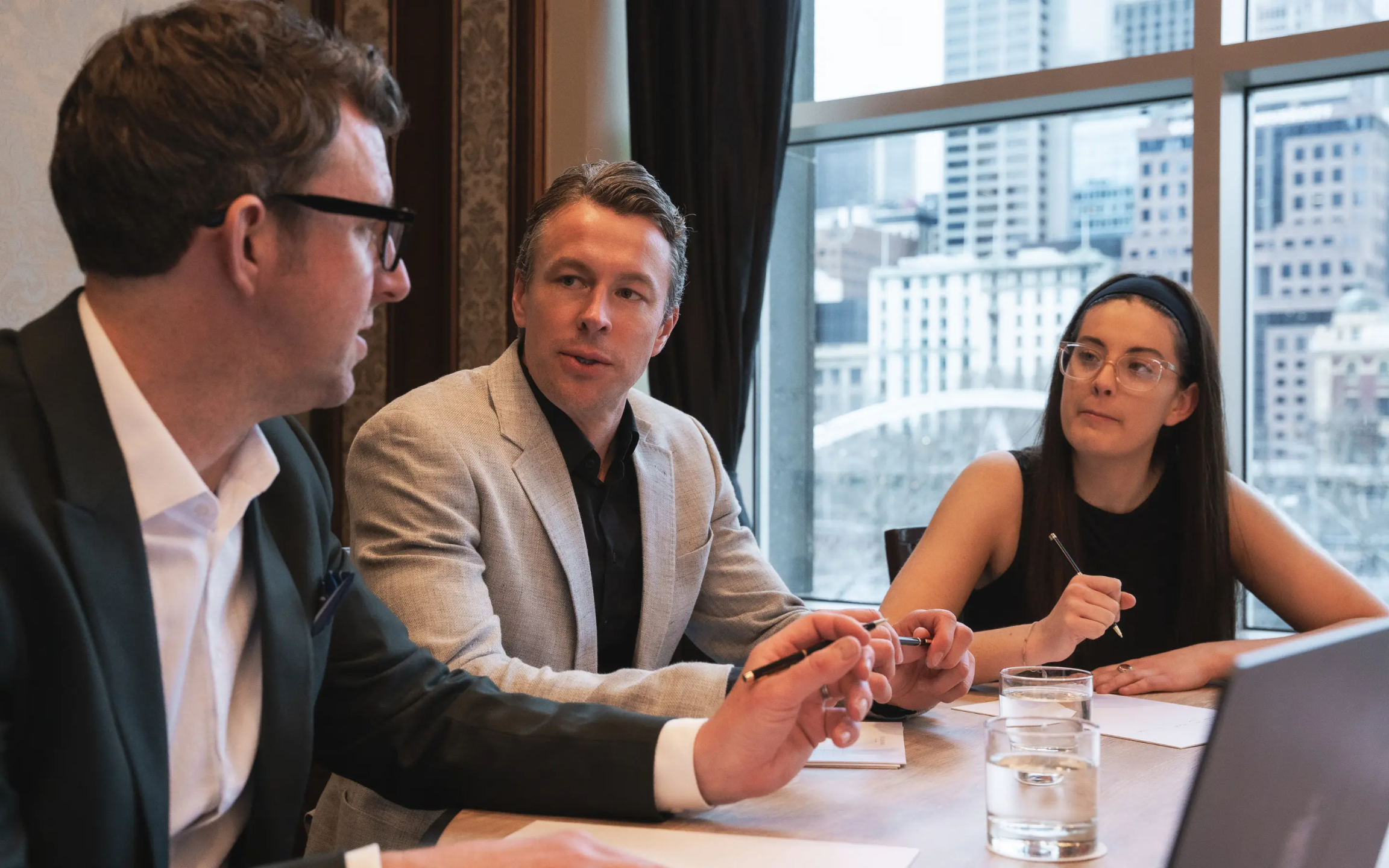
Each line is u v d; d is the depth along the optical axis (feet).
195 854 3.34
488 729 3.70
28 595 2.73
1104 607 5.39
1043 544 6.70
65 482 2.84
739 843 3.16
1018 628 5.64
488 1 11.23
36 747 2.74
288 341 3.10
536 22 10.97
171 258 2.93
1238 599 7.37
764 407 12.07
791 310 11.97
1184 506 6.68
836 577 11.83
